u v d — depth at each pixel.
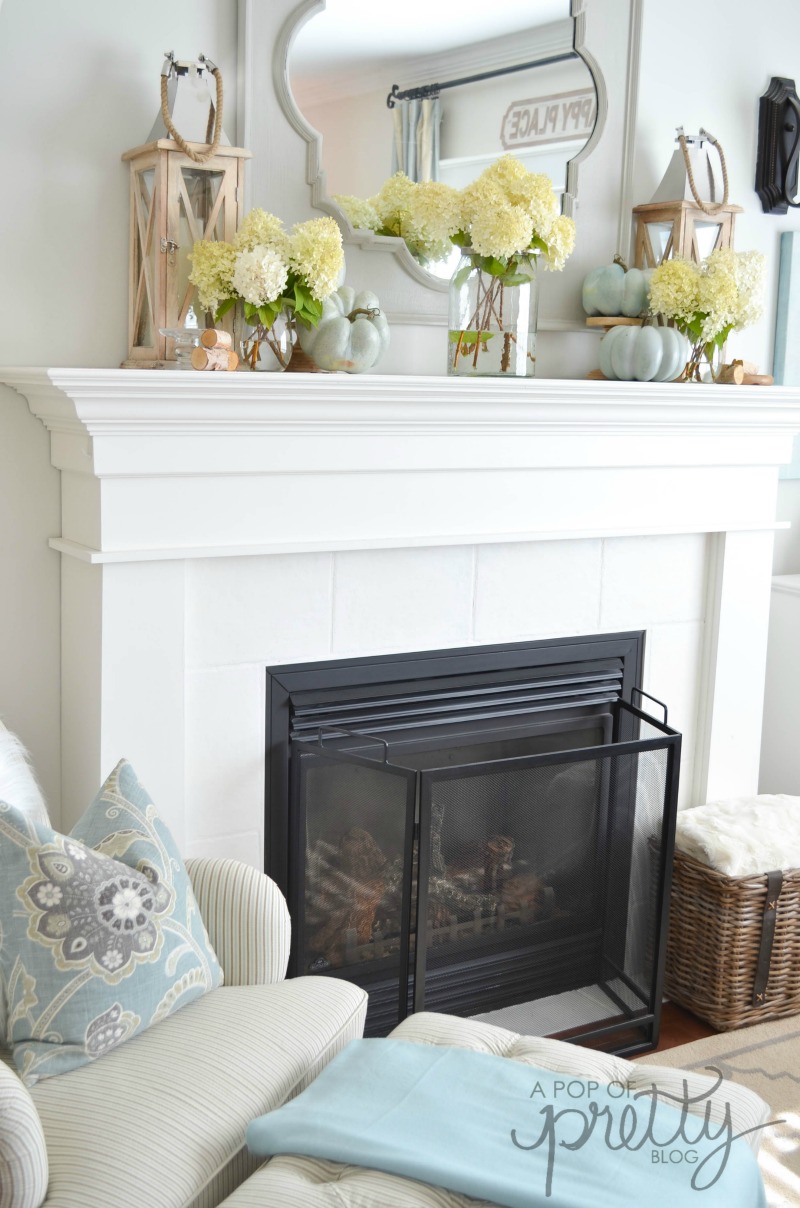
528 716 2.80
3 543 2.32
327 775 2.45
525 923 2.47
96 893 1.66
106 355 2.33
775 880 2.68
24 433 2.30
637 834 2.57
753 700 3.12
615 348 2.71
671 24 2.93
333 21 2.46
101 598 2.19
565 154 2.81
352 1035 1.87
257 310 2.23
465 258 2.50
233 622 2.36
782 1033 2.72
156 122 2.23
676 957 2.81
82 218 2.26
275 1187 1.47
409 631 2.58
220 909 1.94
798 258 3.31
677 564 2.96
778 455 2.99
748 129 3.15
